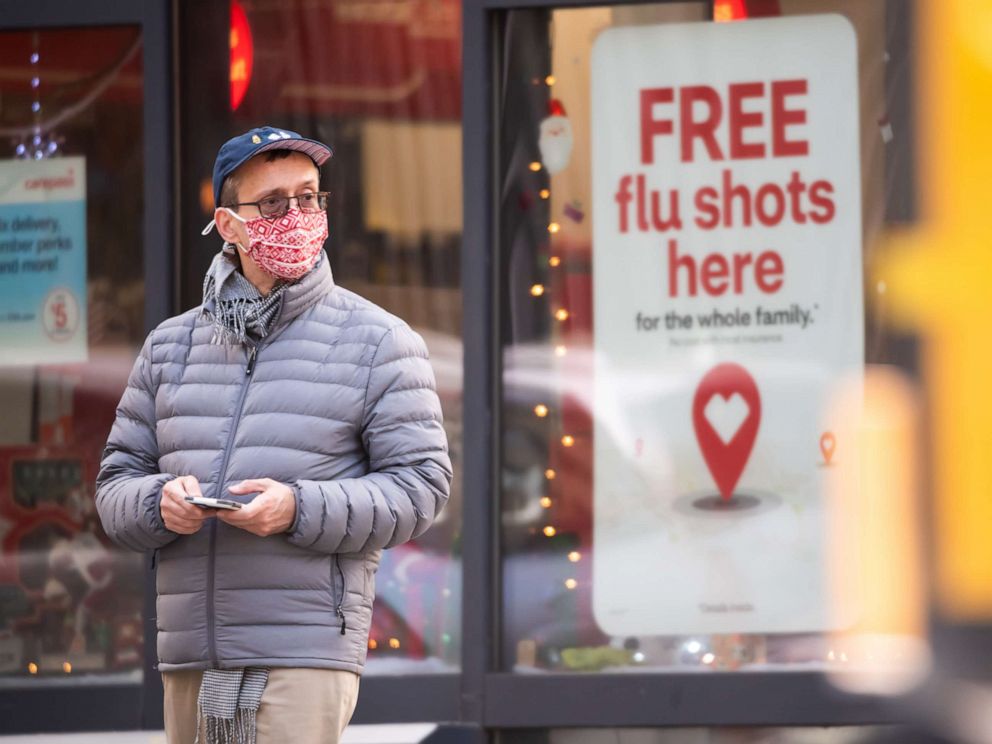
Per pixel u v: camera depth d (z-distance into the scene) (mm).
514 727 19156
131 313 20531
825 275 19234
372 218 20172
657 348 19516
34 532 20453
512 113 19812
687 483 19344
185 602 12820
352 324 13195
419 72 20219
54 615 20328
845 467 19078
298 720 12562
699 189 19484
